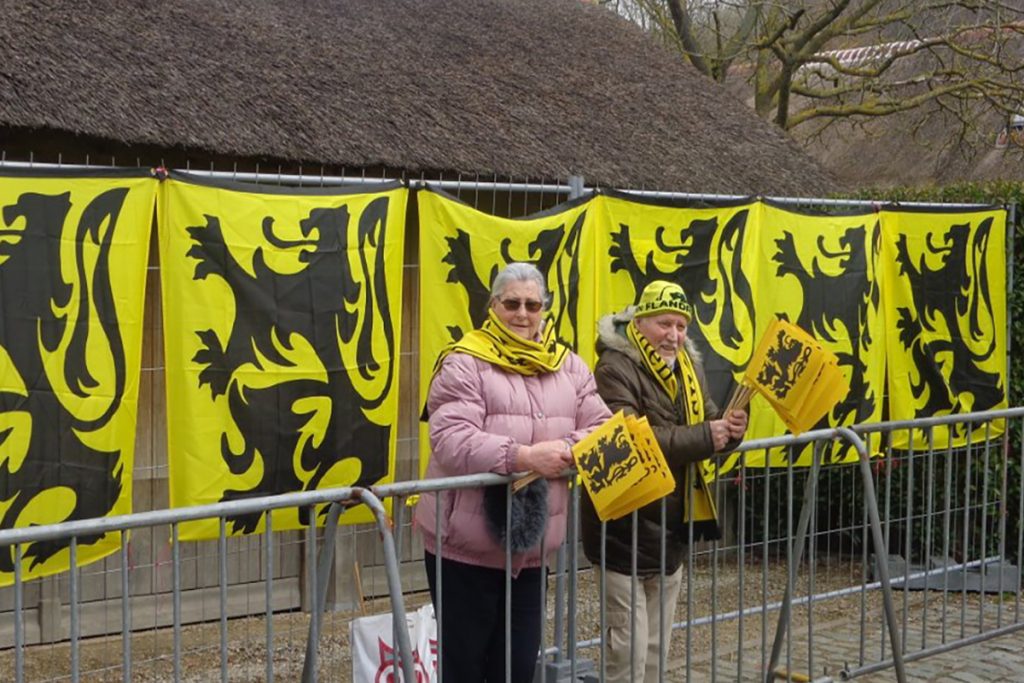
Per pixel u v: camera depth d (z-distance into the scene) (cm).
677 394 484
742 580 534
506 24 1049
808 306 726
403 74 850
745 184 938
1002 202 852
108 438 502
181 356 520
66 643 674
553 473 422
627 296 654
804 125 2062
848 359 743
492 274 604
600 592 470
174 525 377
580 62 1031
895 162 1906
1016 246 848
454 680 449
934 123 1878
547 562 454
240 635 695
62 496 492
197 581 702
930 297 788
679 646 684
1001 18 1582
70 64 657
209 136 669
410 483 415
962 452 844
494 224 604
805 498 552
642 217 659
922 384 789
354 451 567
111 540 509
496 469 424
